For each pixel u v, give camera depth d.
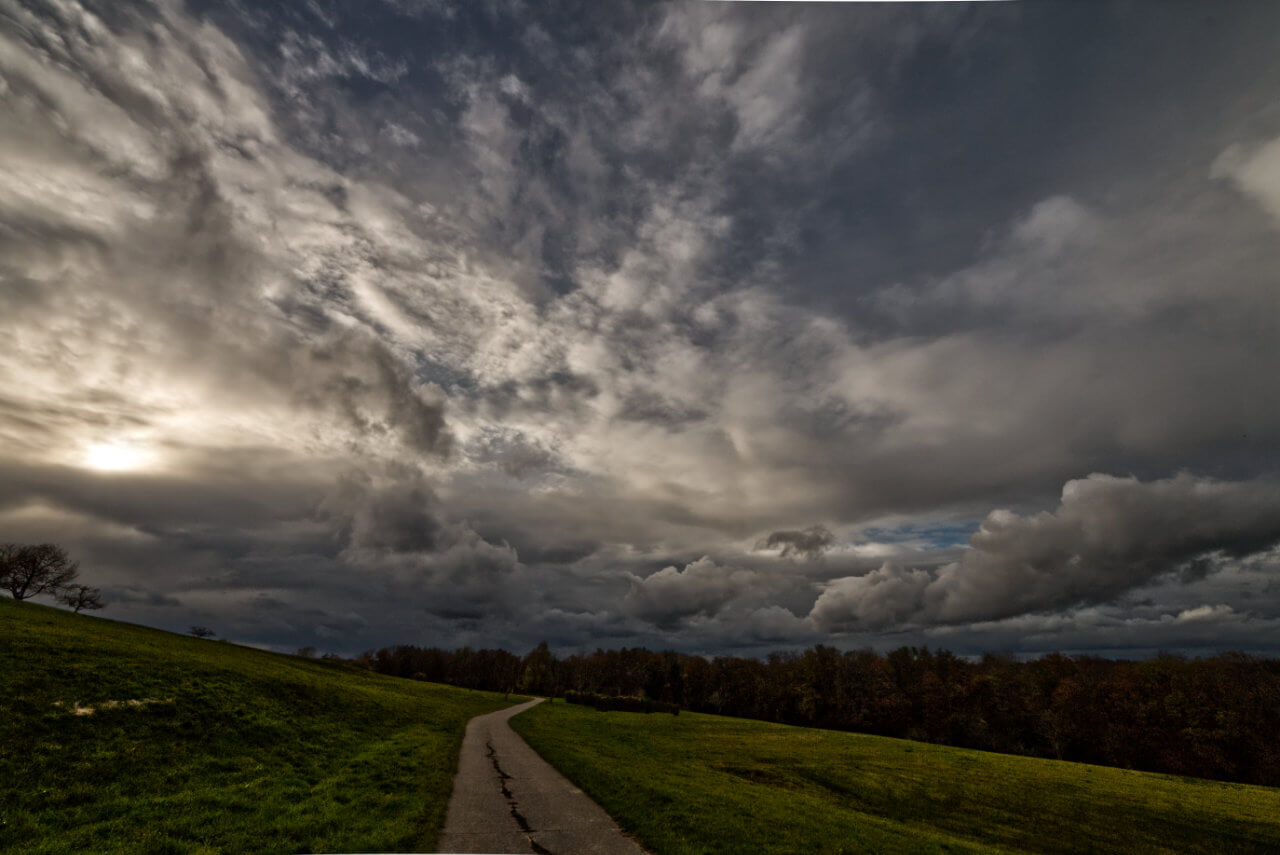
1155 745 78.12
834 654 134.38
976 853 19.17
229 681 32.59
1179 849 27.20
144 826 14.30
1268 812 33.16
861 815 23.97
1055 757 87.31
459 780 21.94
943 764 43.62
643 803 18.81
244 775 20.45
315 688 39.38
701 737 53.38
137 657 31.38
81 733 20.78
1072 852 26.00
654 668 147.00
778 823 18.39
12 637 28.23
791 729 73.19
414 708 48.56
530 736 38.88
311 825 14.59
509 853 13.81
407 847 13.56
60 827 14.44
